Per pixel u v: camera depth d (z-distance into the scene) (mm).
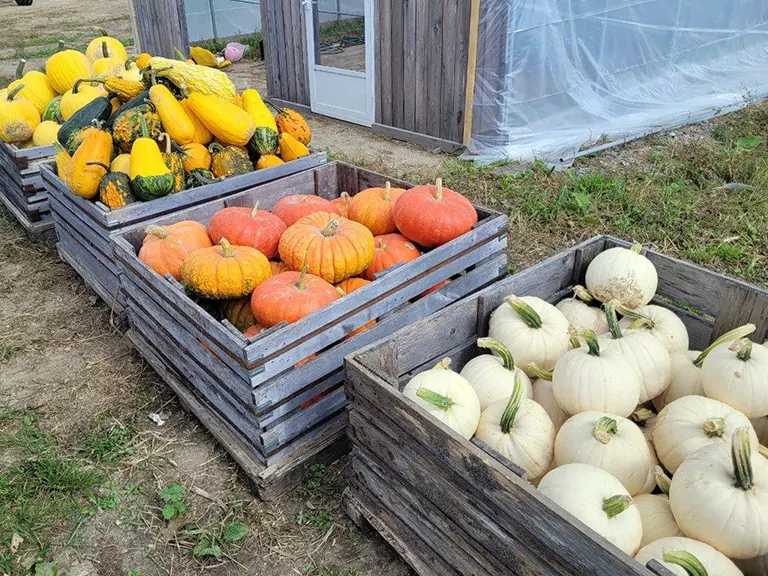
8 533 2340
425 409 1827
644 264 2566
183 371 2781
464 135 6020
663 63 6949
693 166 5449
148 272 2660
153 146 3264
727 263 4062
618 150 5988
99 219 3258
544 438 1969
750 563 1718
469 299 2420
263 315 2428
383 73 6668
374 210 3014
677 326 2457
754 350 2102
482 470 1645
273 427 2357
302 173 3652
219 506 2467
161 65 3578
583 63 6168
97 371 3258
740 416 1942
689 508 1655
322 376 2420
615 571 1383
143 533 2369
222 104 3578
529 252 4246
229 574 2221
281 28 7707
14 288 4035
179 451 2740
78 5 19781
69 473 2574
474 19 5480
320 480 2545
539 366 2332
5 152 4535
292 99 8070
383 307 2543
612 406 2018
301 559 2264
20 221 4660
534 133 6008
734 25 7453
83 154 3230
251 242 2809
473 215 2910
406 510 2047
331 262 2594
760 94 7664
